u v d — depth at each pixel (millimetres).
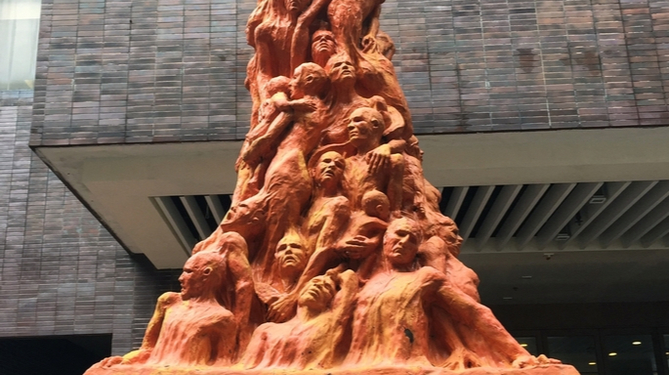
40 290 6395
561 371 1745
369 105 2459
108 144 4664
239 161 2510
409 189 2342
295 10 2625
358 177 2236
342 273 2004
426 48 4789
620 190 5281
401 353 1808
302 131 2355
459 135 4652
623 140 4773
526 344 8742
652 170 4902
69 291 6395
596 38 4730
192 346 1859
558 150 4797
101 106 4742
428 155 4859
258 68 2713
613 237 6285
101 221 5773
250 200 2213
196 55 4848
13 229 6547
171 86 4781
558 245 6645
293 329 1886
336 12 2598
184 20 4934
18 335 6270
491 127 4586
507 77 4695
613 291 8289
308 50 2621
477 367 1797
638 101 4578
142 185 4996
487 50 4766
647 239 6516
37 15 7230
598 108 4582
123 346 6246
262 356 1882
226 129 4672
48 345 7652
